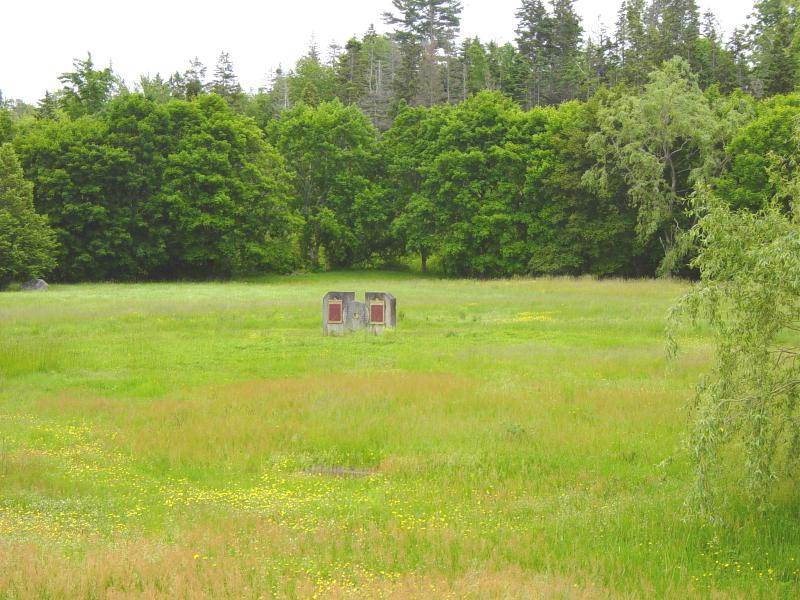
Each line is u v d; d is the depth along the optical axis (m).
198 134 69.25
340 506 11.79
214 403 19.08
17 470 13.30
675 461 13.90
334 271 78.31
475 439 15.65
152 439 15.77
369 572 8.92
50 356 25.19
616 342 28.83
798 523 10.71
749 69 89.25
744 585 8.93
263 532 10.27
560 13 111.88
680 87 59.44
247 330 33.03
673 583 8.80
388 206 77.50
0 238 54.78
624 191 64.81
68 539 9.73
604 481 13.04
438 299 45.06
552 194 69.25
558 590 8.23
